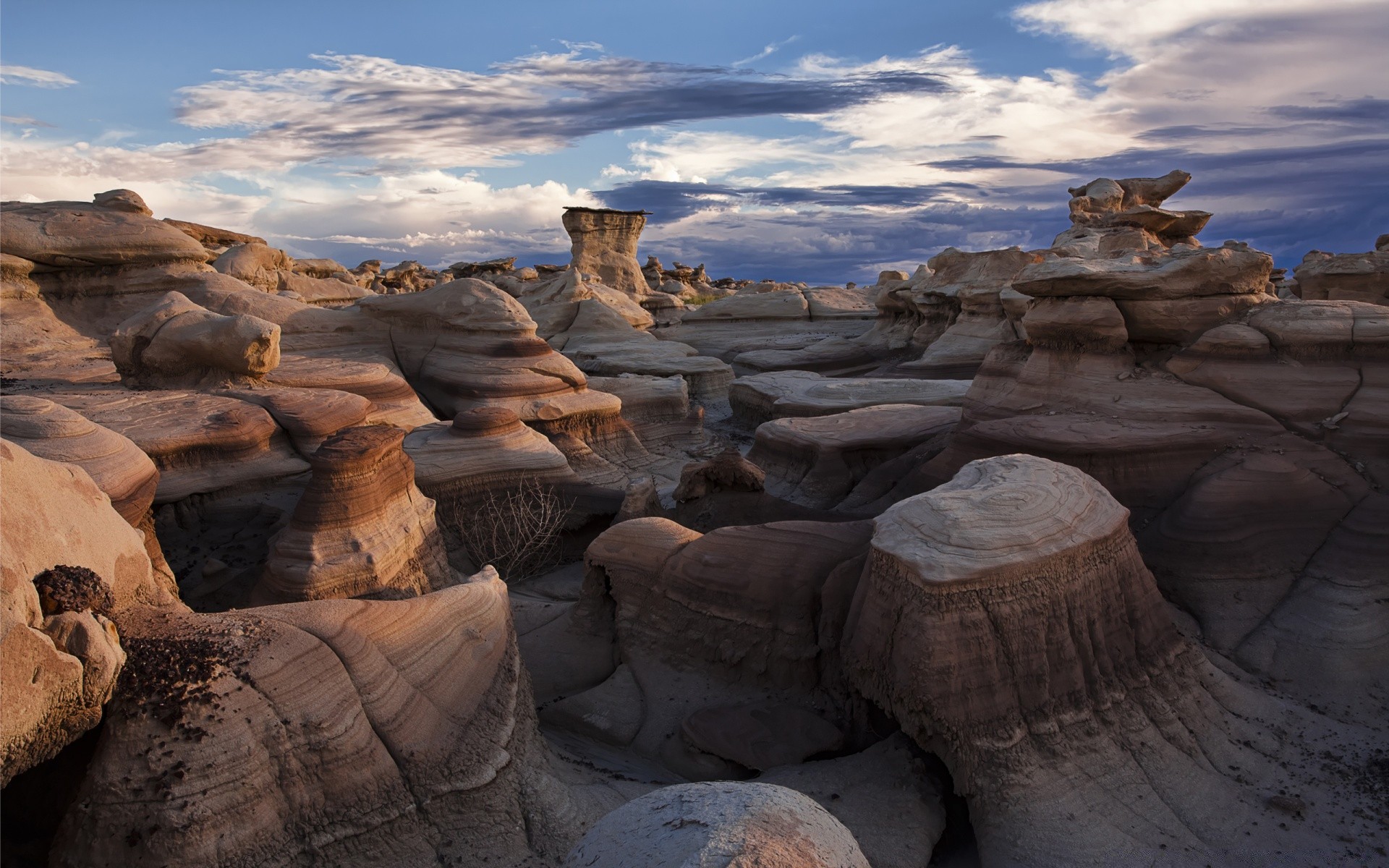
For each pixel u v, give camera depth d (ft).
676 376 101.40
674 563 33.91
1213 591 36.47
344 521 32.94
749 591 31.96
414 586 35.22
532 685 30.01
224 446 41.91
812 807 13.11
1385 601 33.63
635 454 69.67
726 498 47.70
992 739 24.68
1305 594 35.01
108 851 16.33
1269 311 44.09
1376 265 80.74
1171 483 40.83
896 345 117.19
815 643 30.60
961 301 102.42
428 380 67.26
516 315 68.33
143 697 17.37
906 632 25.55
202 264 78.79
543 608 38.83
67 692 15.83
